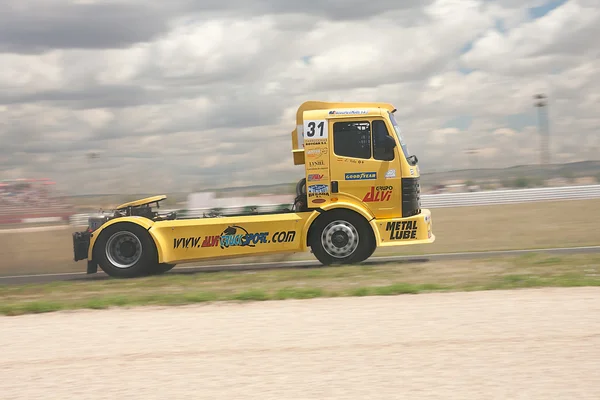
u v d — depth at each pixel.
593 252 12.55
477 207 30.27
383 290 8.46
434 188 38.25
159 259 11.83
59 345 6.43
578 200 30.92
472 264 11.00
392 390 4.64
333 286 9.29
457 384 4.72
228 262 14.16
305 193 11.97
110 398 4.76
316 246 11.77
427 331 6.26
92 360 5.81
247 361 5.52
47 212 27.73
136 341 6.42
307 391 4.70
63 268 14.80
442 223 22.52
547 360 5.21
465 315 6.88
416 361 5.30
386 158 11.62
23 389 5.07
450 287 8.63
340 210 11.70
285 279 10.27
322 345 5.92
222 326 6.90
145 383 5.06
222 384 4.94
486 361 5.23
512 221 21.86
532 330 6.14
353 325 6.64
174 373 5.29
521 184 37.81
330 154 11.66
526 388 4.60
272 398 4.58
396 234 11.58
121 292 9.84
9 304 8.81
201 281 10.60
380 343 5.89
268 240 11.75
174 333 6.68
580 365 5.05
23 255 18.06
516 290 8.30
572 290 8.15
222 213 12.17
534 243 15.11
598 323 6.32
